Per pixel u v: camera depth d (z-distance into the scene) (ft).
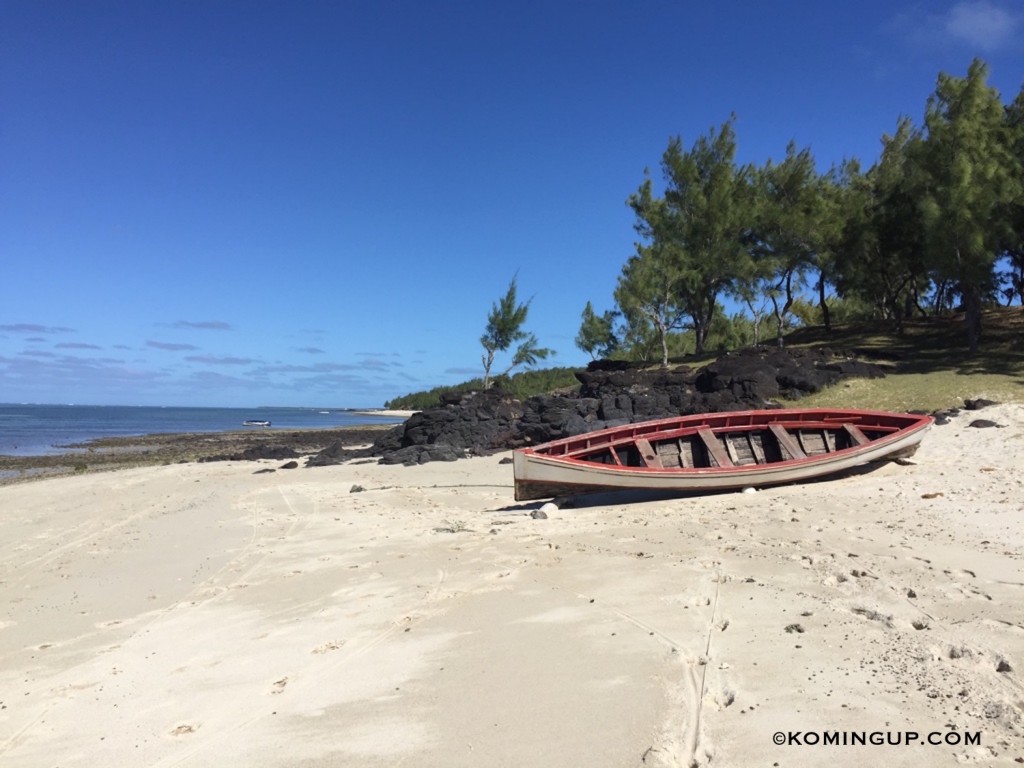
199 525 47.57
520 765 13.52
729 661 18.02
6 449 150.10
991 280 98.37
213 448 149.28
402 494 58.95
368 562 33.01
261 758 14.66
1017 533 31.50
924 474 48.11
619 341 166.81
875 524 34.88
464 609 24.43
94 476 86.58
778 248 117.39
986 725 13.91
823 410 53.62
